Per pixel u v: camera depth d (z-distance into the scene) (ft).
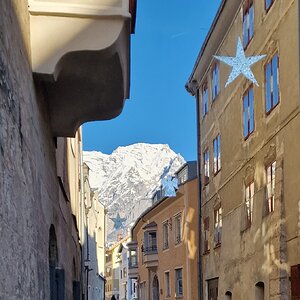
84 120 28.09
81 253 69.87
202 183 79.61
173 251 107.76
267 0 48.78
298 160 40.04
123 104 27.09
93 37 20.54
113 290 275.18
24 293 16.08
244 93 56.39
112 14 20.58
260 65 50.31
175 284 106.01
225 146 64.95
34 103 19.83
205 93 77.97
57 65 20.44
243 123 56.80
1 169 12.84
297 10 40.60
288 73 42.65
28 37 19.21
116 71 22.91
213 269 70.23
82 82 24.03
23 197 16.15
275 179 45.03
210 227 73.05
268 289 45.70
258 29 51.39
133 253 171.94
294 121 41.19
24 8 18.20
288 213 42.01
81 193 75.31
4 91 13.51
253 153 52.65
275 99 46.26
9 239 13.70
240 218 57.06
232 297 59.36
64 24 20.47
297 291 39.19
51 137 27.07
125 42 22.72
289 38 42.52
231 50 61.87
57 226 29.14
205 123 77.82
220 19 63.00
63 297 29.09
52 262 28.37
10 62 14.56
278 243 43.21
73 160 55.72
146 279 134.82
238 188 58.34
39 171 20.83
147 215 129.08
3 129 13.25
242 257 55.47
